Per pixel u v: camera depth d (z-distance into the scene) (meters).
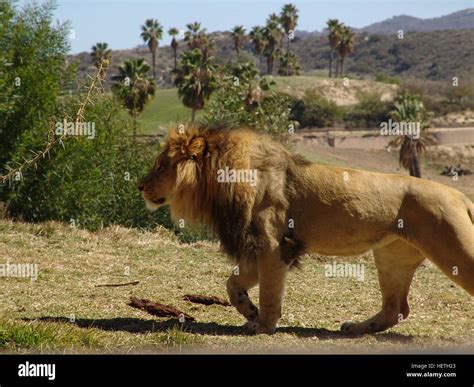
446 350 7.53
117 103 18.17
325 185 7.91
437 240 7.77
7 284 9.87
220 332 8.02
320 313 9.42
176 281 10.77
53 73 17.09
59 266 11.18
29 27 17.14
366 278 11.73
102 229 15.13
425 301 10.39
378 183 7.95
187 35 79.81
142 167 18.44
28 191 16.33
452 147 69.19
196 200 8.09
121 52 139.50
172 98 76.75
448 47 118.44
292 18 92.69
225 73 35.19
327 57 131.88
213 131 8.09
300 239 7.96
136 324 8.20
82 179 16.61
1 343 6.91
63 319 8.14
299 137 69.81
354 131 72.94
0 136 16.41
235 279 8.20
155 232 15.74
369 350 7.43
